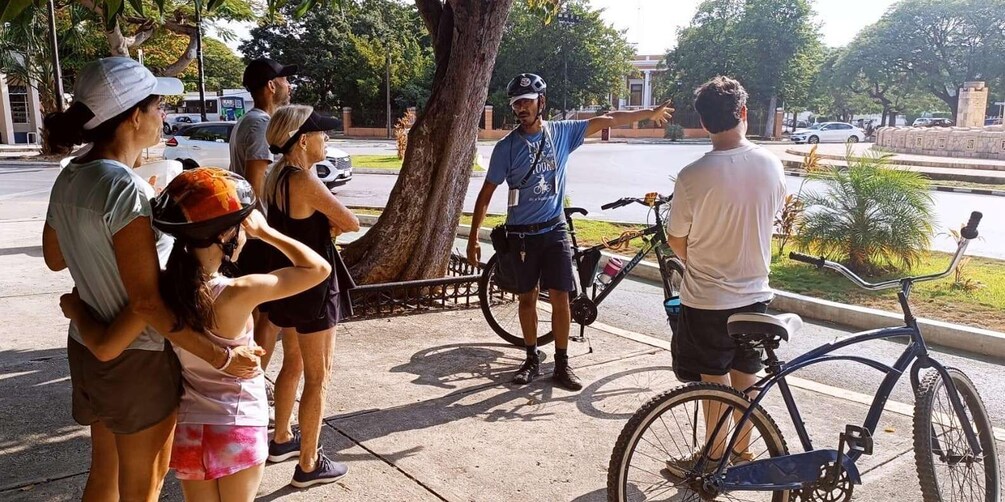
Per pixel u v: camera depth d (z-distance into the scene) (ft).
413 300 23.32
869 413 10.45
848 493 10.39
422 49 188.85
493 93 164.14
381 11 188.85
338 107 175.94
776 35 168.76
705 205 10.96
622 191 59.06
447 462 12.82
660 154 105.81
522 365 17.92
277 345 19.10
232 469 8.05
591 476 12.41
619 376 17.39
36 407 14.83
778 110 172.86
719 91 10.89
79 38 85.66
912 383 11.02
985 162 84.43
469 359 18.40
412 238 23.11
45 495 11.46
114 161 7.72
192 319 7.39
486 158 95.71
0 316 21.36
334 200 11.20
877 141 114.21
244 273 11.14
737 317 10.11
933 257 32.27
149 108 8.08
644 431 10.11
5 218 40.47
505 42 165.37
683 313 11.72
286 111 11.17
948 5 169.27
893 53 176.65
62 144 7.78
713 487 9.97
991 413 15.80
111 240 7.48
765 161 10.91
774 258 31.40
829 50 202.08
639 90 223.71
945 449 10.75
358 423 14.37
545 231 16.55
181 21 80.02
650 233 19.04
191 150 61.77
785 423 14.87
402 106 171.94
